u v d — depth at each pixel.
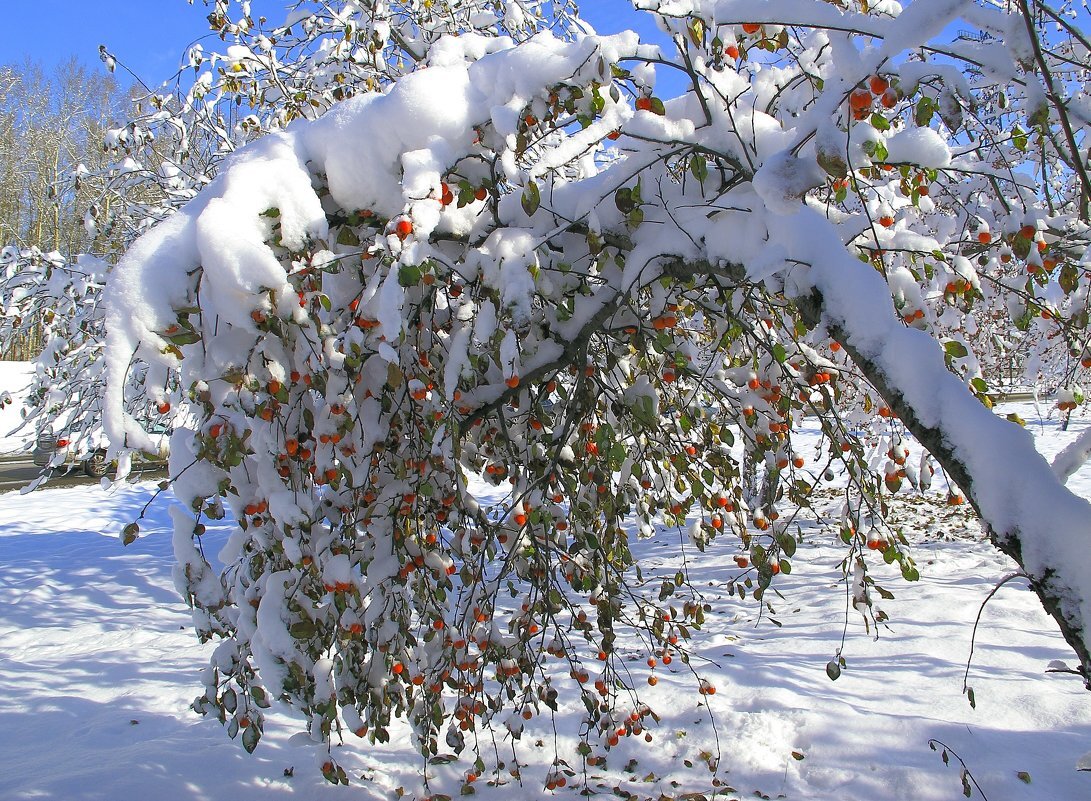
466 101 2.02
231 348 1.98
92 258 4.66
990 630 4.92
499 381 2.64
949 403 1.70
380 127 2.02
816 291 1.89
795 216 1.95
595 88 1.91
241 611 2.41
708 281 2.60
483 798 3.36
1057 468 2.04
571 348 2.58
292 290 1.89
